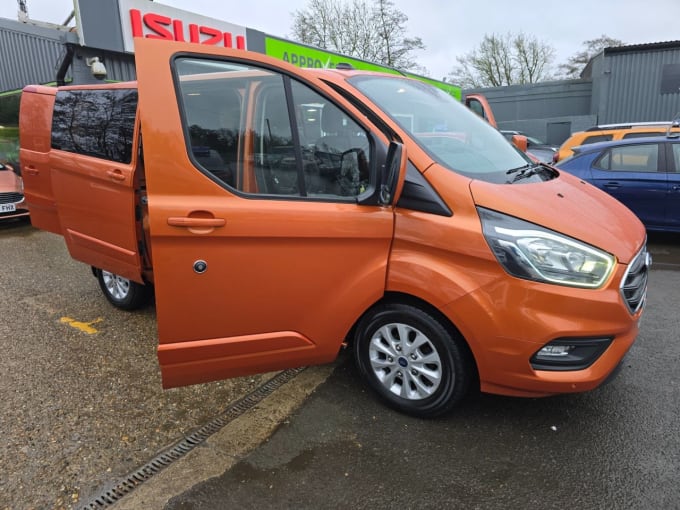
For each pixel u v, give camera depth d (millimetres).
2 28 12016
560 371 2465
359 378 3334
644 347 3682
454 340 2625
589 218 2615
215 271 2502
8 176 8531
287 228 2527
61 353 3738
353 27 30281
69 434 2775
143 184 3584
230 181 2529
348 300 2699
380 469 2477
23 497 2314
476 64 39188
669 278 5422
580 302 2367
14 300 4891
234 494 2334
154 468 2512
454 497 2287
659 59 22609
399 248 2623
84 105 3988
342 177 2645
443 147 2846
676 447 2574
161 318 2482
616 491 2293
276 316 2672
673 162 6504
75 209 4109
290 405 3049
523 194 2607
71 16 13352
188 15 9805
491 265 2416
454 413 2904
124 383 3316
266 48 11430
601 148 7000
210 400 3125
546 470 2438
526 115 27781
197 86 2488
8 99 9930
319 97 2658
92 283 5414
